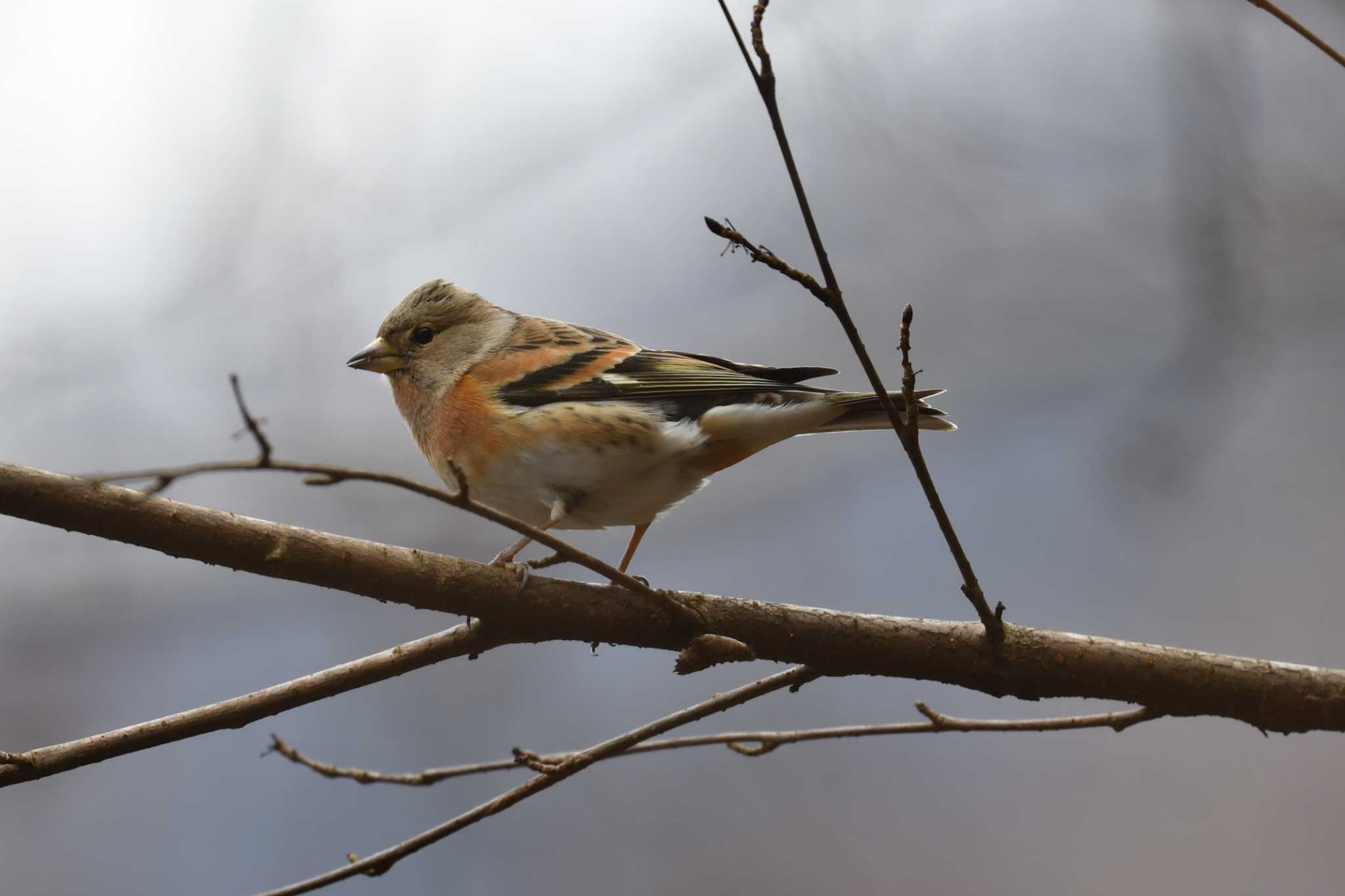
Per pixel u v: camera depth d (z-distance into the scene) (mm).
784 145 4910
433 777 6246
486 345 8125
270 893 5676
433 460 8172
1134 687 6164
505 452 7613
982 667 6156
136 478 4066
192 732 5496
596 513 7707
